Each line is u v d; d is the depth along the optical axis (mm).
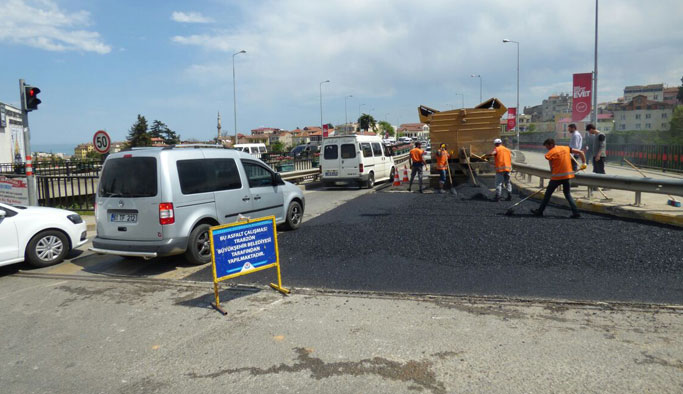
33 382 3445
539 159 29422
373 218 10148
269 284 5734
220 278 4957
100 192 6965
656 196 11148
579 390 3037
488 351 3674
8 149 39281
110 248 6758
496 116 15156
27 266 7320
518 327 4137
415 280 5645
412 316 4500
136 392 3256
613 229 7879
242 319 4609
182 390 3256
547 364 3414
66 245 7469
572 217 9289
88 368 3652
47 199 12258
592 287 5129
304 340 4035
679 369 3277
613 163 22734
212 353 3850
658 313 4344
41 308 5176
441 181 14883
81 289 5883
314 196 16359
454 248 7023
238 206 7758
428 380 3252
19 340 4270
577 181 11406
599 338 3836
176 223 6582
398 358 3615
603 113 101688
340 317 4551
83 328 4523
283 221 8961
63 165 22641
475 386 3141
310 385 3244
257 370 3512
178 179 6703
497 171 12258
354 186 19828
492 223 8867
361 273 6039
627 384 3092
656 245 6652
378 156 19781
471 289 5230
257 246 5281
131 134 81000
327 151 18469
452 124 15555
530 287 5215
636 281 5262
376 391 3129
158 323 4594
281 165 22656
